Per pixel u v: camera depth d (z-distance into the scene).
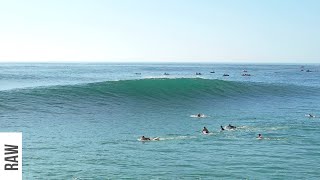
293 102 70.94
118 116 50.47
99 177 25.83
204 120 49.09
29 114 48.47
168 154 32.06
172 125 45.19
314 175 26.69
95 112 52.34
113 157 30.91
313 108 63.19
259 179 25.67
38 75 156.75
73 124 44.31
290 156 31.73
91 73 188.12
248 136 39.56
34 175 26.11
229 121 48.72
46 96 58.47
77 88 64.81
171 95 67.88
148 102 61.81
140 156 31.28
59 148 33.38
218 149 33.91
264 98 73.62
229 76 169.50
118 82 71.06
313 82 125.94
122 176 26.06
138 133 40.31
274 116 53.66
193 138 38.28
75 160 29.84
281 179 25.72
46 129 41.06
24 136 37.47
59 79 128.75
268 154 32.31
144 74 180.88
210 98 69.06
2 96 56.34
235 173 26.95
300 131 42.53
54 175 26.17
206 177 26.02
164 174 26.62
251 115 54.28
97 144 35.16
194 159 30.52
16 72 187.38
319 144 36.12
